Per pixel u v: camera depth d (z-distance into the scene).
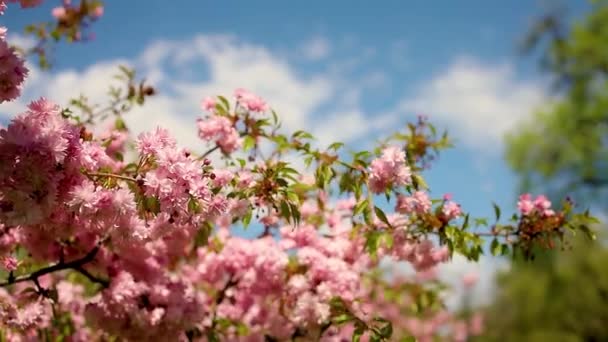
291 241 4.65
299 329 4.66
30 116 2.50
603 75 16.50
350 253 4.64
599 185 15.77
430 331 12.11
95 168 2.90
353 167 3.88
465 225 3.98
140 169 2.79
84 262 3.82
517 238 4.16
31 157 2.41
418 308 5.69
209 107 4.28
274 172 3.62
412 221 4.15
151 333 3.88
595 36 16.11
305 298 4.06
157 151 2.66
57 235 3.45
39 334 4.55
